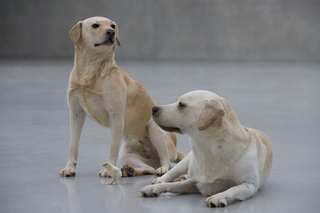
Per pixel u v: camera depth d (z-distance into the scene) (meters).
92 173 5.26
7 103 11.08
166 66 22.33
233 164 4.10
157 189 4.30
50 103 11.19
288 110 10.20
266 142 4.63
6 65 22.28
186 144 6.93
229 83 15.61
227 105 4.16
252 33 26.33
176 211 3.82
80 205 3.98
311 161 5.70
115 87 5.20
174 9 26.78
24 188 4.55
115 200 4.16
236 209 3.87
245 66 22.86
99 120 5.41
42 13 26.69
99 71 5.16
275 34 26.14
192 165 4.36
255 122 8.71
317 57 26.05
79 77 5.18
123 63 23.64
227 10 26.39
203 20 26.69
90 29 5.10
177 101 4.24
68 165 5.19
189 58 26.95
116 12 26.88
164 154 5.56
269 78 17.39
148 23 26.91
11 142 6.85
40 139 7.10
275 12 26.00
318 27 25.84
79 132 5.36
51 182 4.80
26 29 26.78
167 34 26.95
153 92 12.91
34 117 9.20
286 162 5.66
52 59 26.33
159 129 5.57
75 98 5.28
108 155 6.18
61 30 26.78
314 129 7.96
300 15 25.88
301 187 4.60
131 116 5.49
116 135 5.27
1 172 5.19
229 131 4.07
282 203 4.05
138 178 5.12
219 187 4.22
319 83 15.78
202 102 4.14
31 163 5.64
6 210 3.82
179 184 4.37
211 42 26.78
